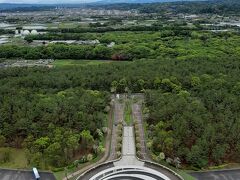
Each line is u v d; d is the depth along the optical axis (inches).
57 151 6003.9
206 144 5920.3
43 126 6737.2
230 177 5541.3
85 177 5551.2
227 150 6013.8
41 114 7037.4
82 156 6259.8
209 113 6904.5
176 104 7209.6
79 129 6732.3
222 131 6269.7
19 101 7529.5
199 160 5802.2
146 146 6525.6
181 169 5777.6
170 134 6284.5
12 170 5920.3
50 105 7293.3
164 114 7007.9
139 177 5516.7
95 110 7726.4
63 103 7421.3
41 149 6131.9
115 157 6176.2
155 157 6048.2
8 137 6707.7
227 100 7514.8
